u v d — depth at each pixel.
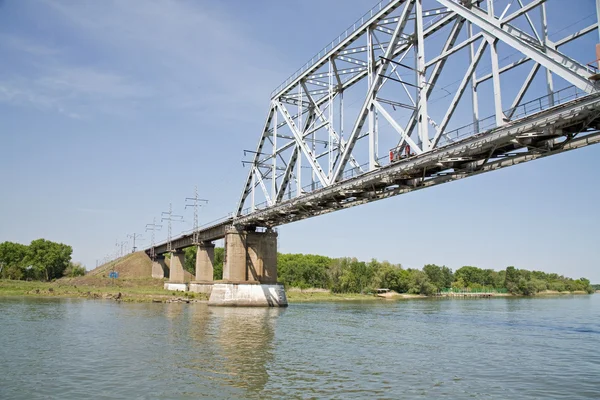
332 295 133.38
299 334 35.50
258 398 17.06
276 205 58.50
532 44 26.36
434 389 18.75
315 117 62.66
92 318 44.66
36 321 41.28
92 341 30.08
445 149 31.83
